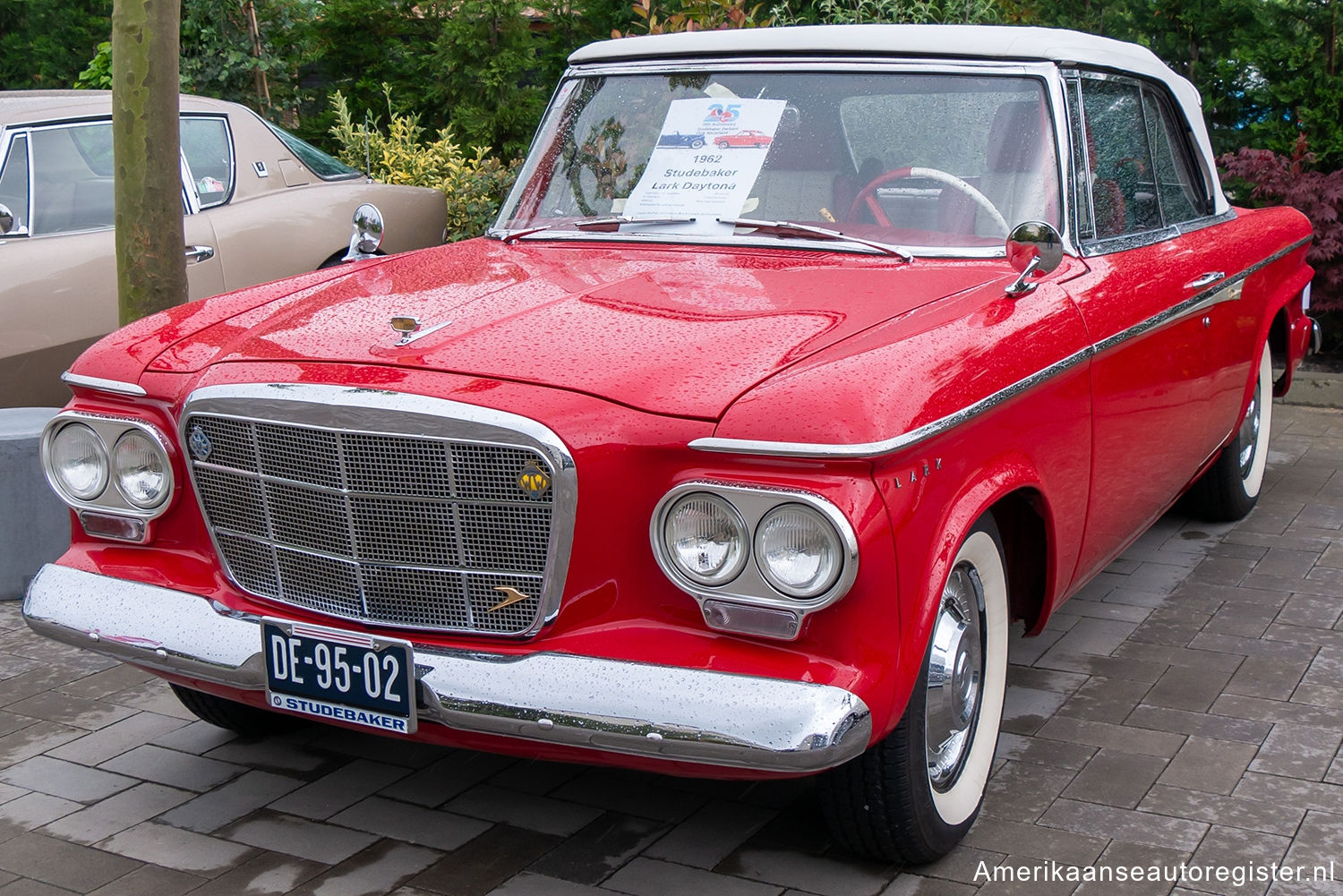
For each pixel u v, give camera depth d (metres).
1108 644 4.39
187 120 7.18
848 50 3.92
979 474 2.91
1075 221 3.72
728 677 2.53
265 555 3.06
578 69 4.40
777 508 2.49
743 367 2.73
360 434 2.76
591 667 2.61
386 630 2.89
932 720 2.98
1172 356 4.10
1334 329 8.56
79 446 3.29
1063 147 3.73
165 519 3.23
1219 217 5.05
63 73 19.23
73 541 3.38
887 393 2.59
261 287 3.75
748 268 3.50
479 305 3.19
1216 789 3.38
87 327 6.49
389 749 3.78
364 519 2.83
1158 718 3.81
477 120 11.27
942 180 3.68
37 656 4.51
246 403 2.91
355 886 3.03
